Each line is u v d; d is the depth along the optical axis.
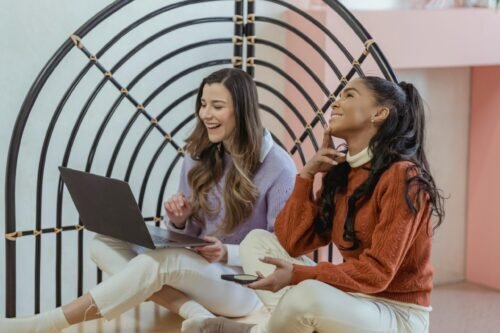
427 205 2.19
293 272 2.19
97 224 2.69
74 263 3.57
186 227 2.83
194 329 2.43
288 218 2.46
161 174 3.64
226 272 2.67
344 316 2.15
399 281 2.25
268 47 3.71
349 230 2.27
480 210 4.42
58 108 2.98
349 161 2.33
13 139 2.89
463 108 4.38
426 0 3.93
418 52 3.77
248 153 2.73
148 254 2.57
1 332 2.52
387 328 2.20
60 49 2.92
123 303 2.54
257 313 2.84
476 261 4.48
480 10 3.88
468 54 3.88
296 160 3.81
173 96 3.60
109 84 3.47
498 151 4.29
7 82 3.29
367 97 2.28
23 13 3.28
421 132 2.35
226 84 2.71
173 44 3.56
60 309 2.54
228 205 2.73
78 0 3.36
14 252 2.94
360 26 2.91
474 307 4.09
